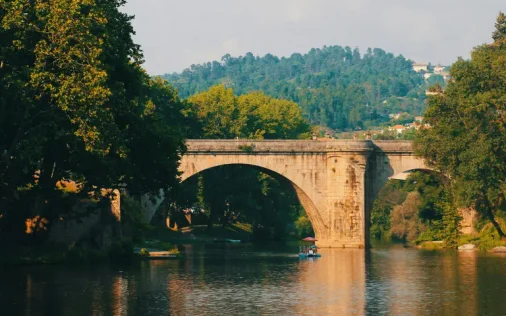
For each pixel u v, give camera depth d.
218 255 116.62
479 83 126.69
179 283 77.31
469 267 96.88
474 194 120.81
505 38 149.00
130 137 83.81
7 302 63.75
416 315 62.44
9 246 83.50
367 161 135.62
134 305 64.25
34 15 72.06
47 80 70.94
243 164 133.88
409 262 104.69
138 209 114.44
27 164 74.44
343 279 83.56
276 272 90.06
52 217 86.69
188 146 131.38
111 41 76.81
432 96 131.38
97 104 70.75
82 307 62.41
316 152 134.62
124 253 95.75
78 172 80.50
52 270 80.00
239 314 61.91
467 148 123.94
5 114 73.56
